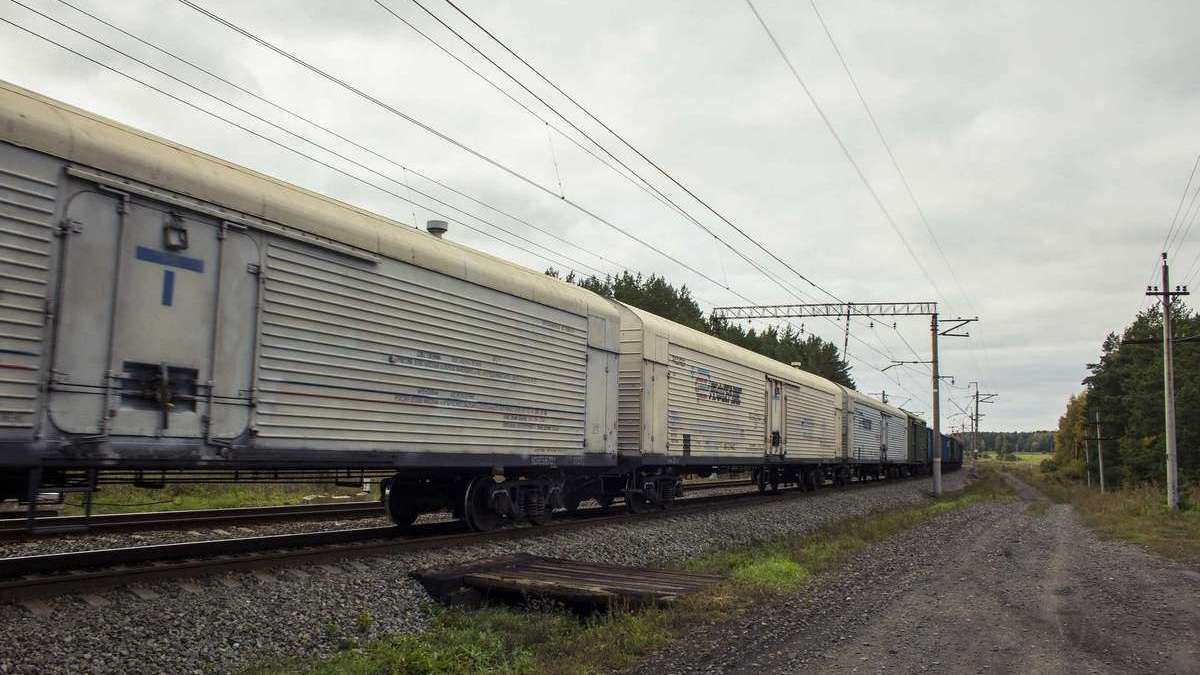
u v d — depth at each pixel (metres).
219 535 10.90
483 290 11.07
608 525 13.30
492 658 6.72
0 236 5.86
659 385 16.70
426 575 8.46
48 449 6.12
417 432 9.76
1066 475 90.50
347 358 8.79
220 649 6.18
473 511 11.61
